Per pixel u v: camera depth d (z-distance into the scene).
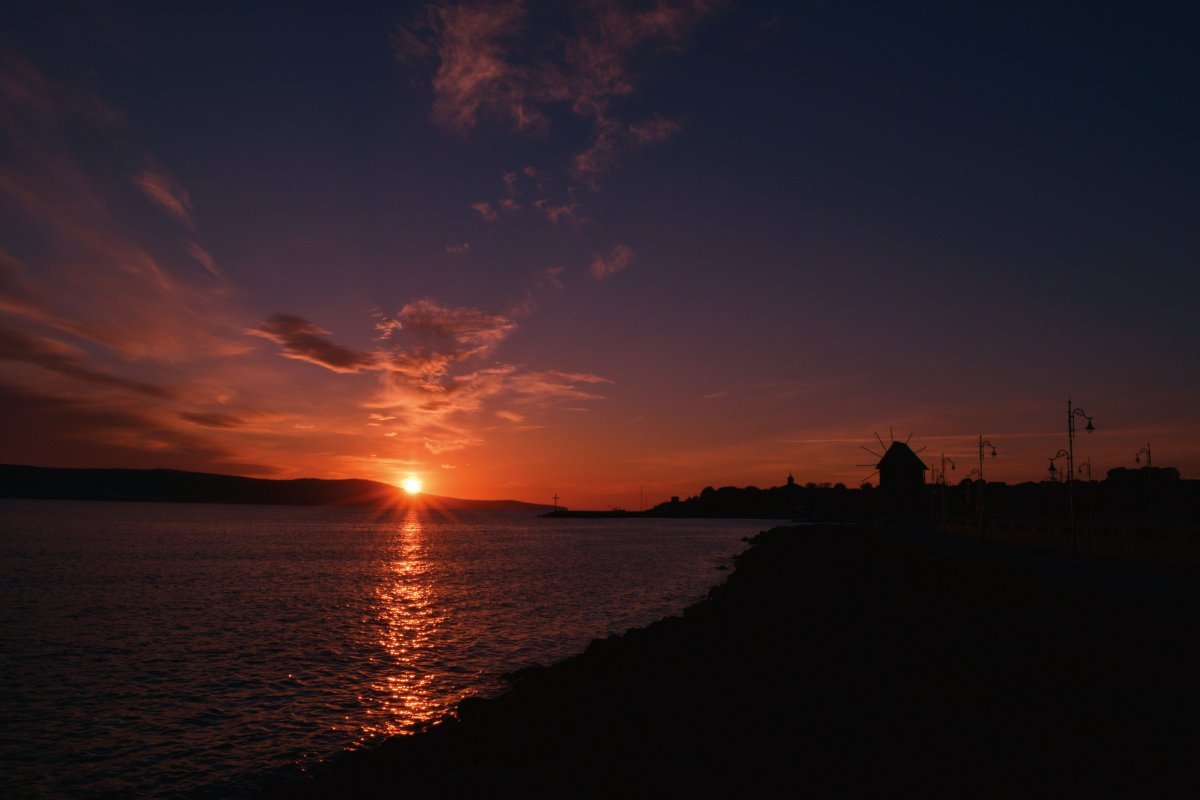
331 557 83.44
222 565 69.88
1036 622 20.48
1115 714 11.97
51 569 62.19
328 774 13.52
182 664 26.47
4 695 22.02
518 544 119.75
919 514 144.12
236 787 14.90
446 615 39.16
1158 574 34.00
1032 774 9.74
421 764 13.35
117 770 15.85
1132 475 114.00
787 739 12.08
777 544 86.69
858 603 29.08
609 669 20.66
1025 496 135.25
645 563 77.19
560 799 10.65
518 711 16.66
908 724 12.30
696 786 10.32
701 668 19.41
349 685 23.36
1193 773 9.59
